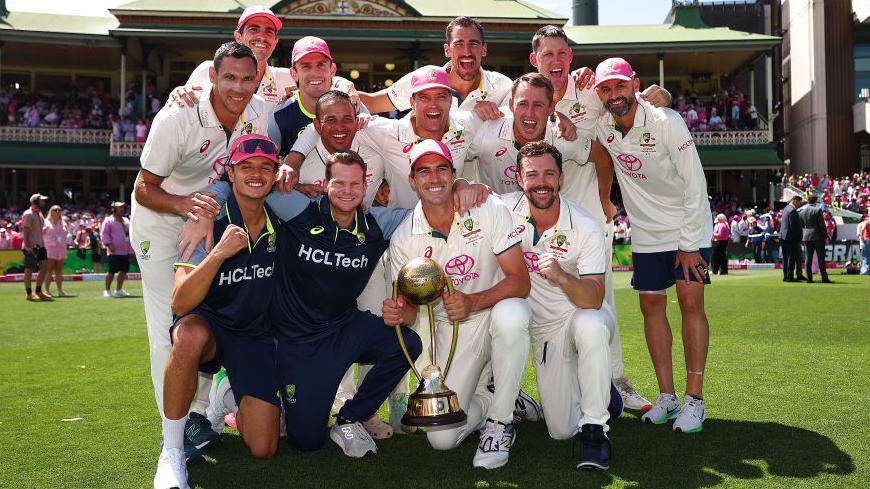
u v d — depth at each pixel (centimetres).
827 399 479
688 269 440
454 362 407
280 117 477
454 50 517
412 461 375
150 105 3091
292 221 385
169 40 2917
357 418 393
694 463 357
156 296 407
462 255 399
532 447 397
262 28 494
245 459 382
